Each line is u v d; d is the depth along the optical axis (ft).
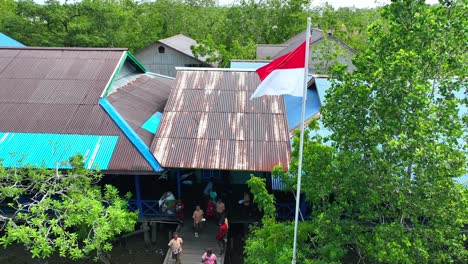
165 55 128.57
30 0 127.65
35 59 67.92
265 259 37.60
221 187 63.10
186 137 53.67
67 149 51.31
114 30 137.08
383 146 33.42
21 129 54.24
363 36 145.79
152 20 167.53
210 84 64.08
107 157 50.26
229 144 52.75
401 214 35.19
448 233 34.01
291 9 167.02
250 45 138.41
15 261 55.01
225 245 51.62
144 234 57.67
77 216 39.63
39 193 45.16
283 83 33.88
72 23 126.00
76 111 57.11
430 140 32.07
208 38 127.95
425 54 32.91
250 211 57.06
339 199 35.09
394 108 32.60
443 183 31.99
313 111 63.67
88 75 64.28
